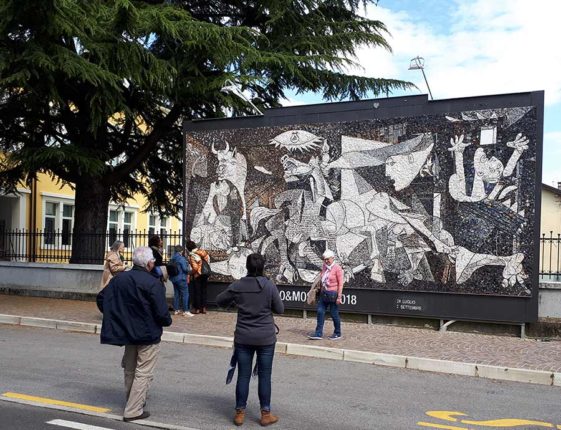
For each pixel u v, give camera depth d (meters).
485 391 7.72
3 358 9.03
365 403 6.87
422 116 12.32
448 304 11.96
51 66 12.70
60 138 17.53
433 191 12.16
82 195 17.92
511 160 11.55
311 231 13.33
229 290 5.98
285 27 17.86
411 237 12.33
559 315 11.77
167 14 15.03
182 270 13.47
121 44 14.34
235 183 14.23
